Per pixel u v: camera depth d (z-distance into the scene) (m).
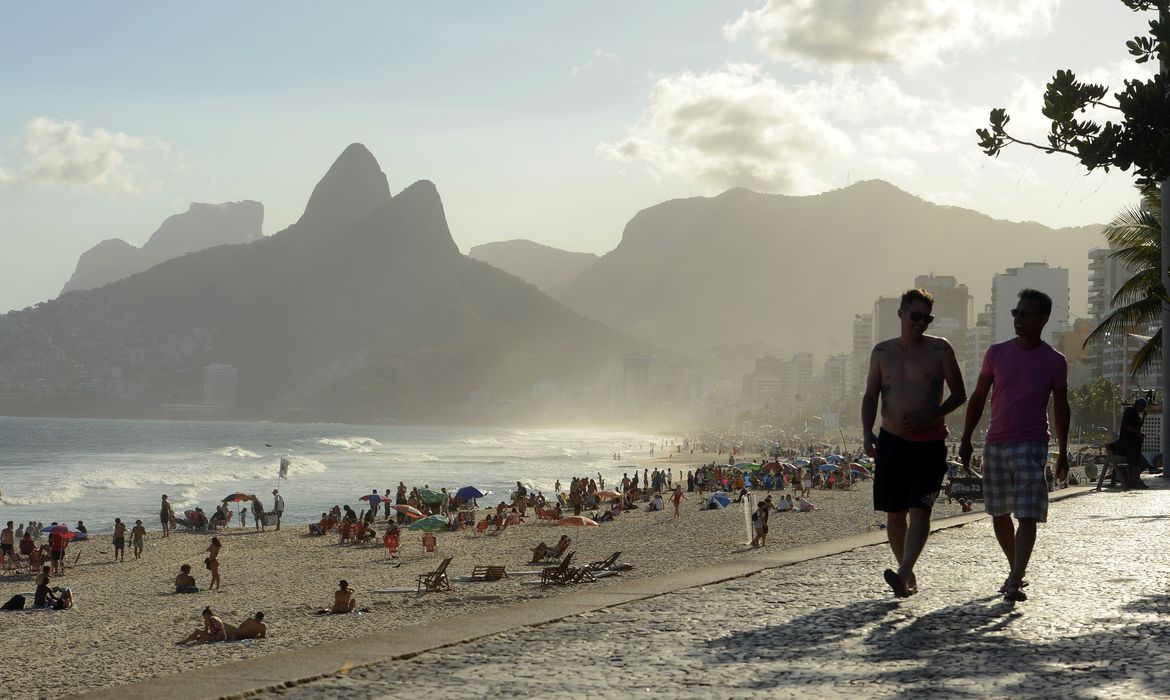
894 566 9.60
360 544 48.53
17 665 19.38
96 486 98.56
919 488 7.82
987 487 7.95
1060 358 7.78
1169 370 27.61
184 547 49.69
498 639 6.43
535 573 30.00
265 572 37.75
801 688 5.09
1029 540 7.67
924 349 7.83
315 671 5.47
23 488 93.44
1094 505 17.42
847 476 82.69
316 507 81.44
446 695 5.04
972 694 4.89
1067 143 11.03
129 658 19.59
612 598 7.84
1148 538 11.95
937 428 7.86
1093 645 5.98
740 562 10.06
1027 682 5.11
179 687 5.12
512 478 124.94
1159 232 31.98
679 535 42.91
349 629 21.41
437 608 23.92
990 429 7.91
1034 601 7.61
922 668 5.47
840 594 8.04
